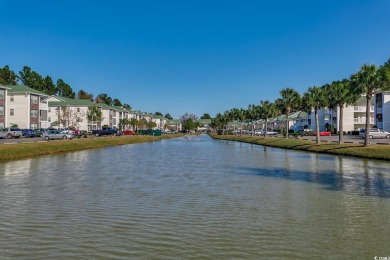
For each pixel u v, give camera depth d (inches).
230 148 2527.1
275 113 3718.0
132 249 430.3
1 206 641.6
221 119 6574.8
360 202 687.1
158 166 1309.1
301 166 1314.0
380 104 3629.4
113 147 2600.9
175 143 3344.0
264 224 534.9
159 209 622.5
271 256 411.8
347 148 1860.2
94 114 4667.8
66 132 2824.8
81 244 446.0
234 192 785.6
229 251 425.7
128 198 715.4
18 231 495.8
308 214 593.3
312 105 2348.7
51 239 463.8
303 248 436.8
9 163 1384.1
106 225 525.3
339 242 458.0
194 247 438.0
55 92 6889.8
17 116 3538.4
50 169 1197.7
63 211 606.2
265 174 1091.9
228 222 543.5
